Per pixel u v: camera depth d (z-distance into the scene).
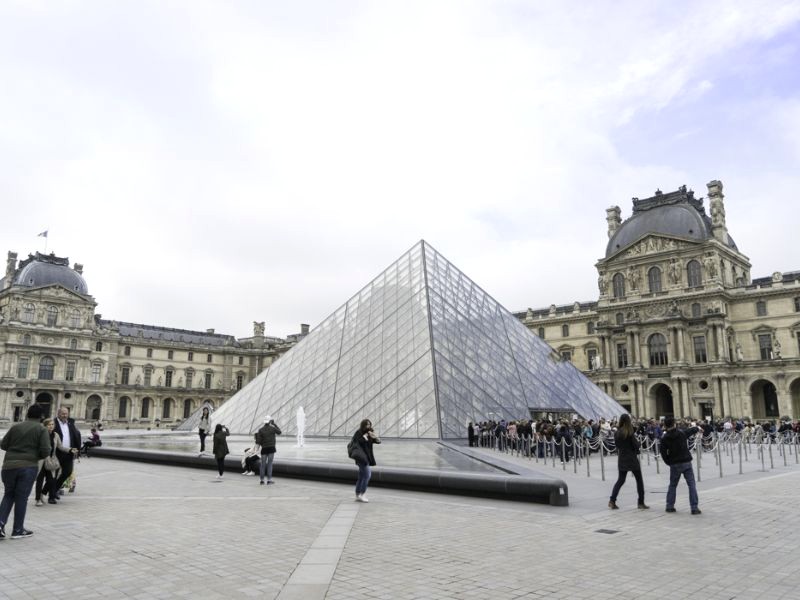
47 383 136.75
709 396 104.94
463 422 42.09
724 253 113.19
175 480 25.61
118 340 152.75
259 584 9.87
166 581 10.05
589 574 10.45
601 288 123.44
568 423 38.56
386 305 55.50
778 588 9.55
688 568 10.79
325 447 38.44
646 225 120.31
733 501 18.78
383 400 44.84
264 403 54.69
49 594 9.38
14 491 13.57
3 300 138.25
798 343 102.94
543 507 17.70
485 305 59.50
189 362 168.38
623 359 117.50
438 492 20.83
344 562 11.31
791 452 45.44
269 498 19.89
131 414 153.50
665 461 16.92
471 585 9.80
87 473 29.06
